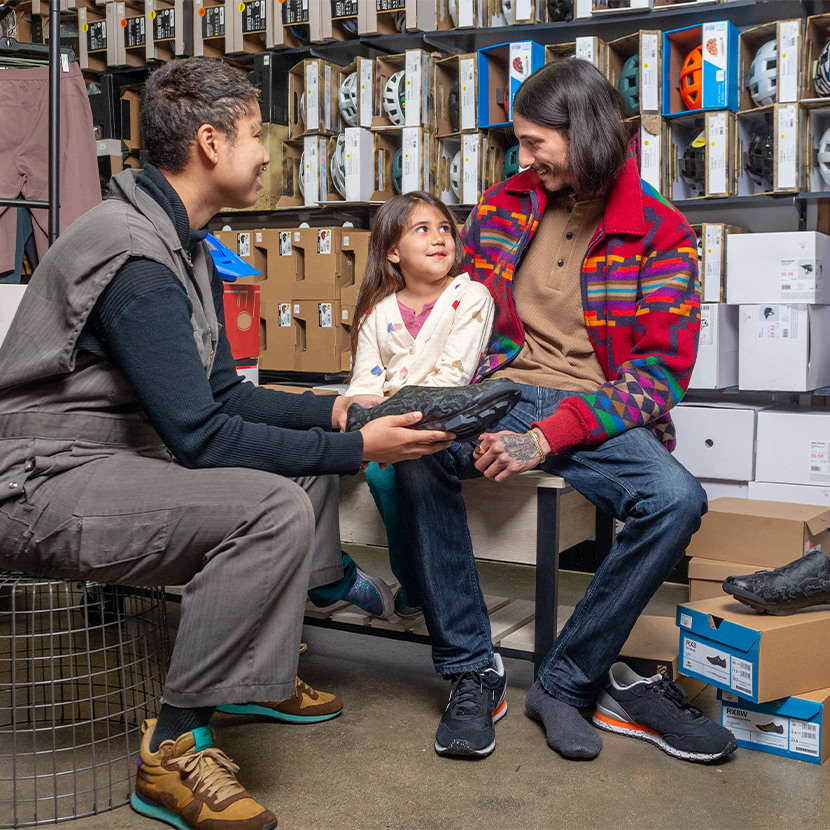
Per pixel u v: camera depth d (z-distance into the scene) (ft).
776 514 6.77
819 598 5.30
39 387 4.24
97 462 4.24
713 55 9.67
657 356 5.34
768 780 4.76
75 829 4.19
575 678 5.23
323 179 12.55
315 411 5.01
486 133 11.19
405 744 5.17
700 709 5.74
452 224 6.03
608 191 5.58
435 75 11.65
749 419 8.85
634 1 10.05
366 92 12.03
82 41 13.98
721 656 5.19
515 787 4.63
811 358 8.99
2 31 10.83
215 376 4.99
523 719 5.56
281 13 12.49
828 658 5.18
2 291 6.36
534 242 5.96
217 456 4.11
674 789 4.63
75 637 6.77
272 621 4.09
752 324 9.09
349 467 4.26
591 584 5.20
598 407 5.18
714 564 6.82
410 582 5.88
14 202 6.97
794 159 9.40
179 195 4.52
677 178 10.39
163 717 4.21
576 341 5.77
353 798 4.50
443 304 5.80
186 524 4.05
